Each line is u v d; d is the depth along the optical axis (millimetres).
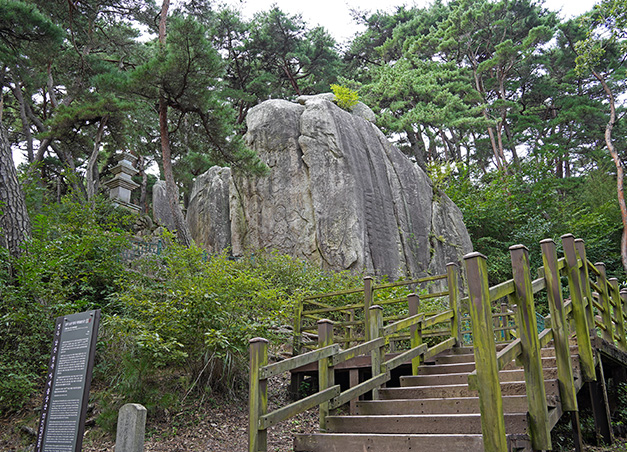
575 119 27938
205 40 12211
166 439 5867
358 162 15641
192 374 6914
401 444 4219
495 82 29406
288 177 15383
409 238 16016
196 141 14555
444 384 5707
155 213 21766
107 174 26375
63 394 4445
